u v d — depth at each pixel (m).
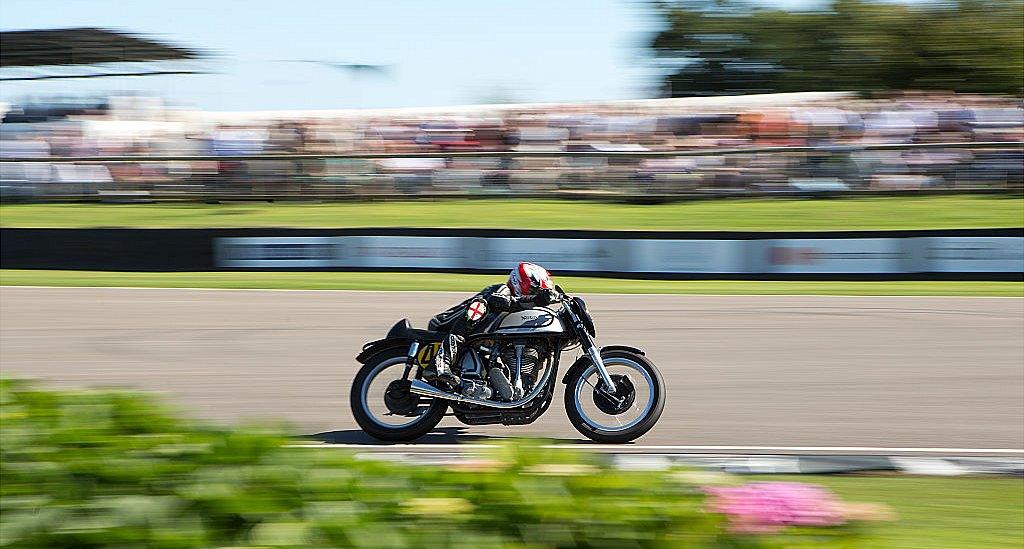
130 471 2.61
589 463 2.74
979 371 8.47
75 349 9.62
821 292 12.77
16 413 3.13
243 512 2.39
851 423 7.04
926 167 17.12
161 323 10.77
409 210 18.27
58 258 15.08
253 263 14.99
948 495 5.36
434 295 12.46
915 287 13.10
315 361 9.02
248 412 7.45
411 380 6.42
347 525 2.33
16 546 2.23
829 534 2.51
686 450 6.38
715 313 11.05
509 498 2.45
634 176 18.09
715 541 2.39
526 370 6.46
